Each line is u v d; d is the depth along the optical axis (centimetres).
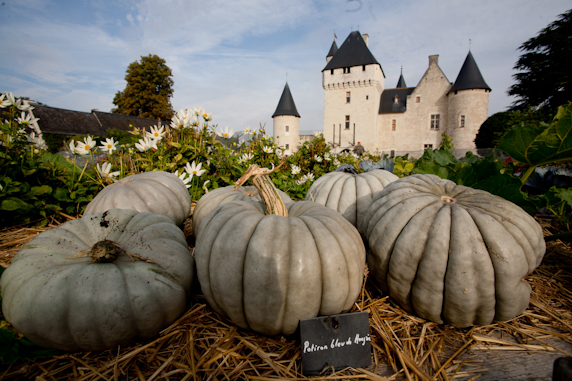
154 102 4206
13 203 336
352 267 194
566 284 266
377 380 169
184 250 227
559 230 366
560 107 272
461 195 240
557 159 302
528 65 3416
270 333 192
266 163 632
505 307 198
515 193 275
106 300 174
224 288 182
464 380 166
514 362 180
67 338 173
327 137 4428
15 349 168
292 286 177
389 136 4472
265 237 183
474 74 3834
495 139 2941
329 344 180
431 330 211
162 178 355
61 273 183
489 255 191
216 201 315
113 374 168
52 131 3036
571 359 130
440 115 4200
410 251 204
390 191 253
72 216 391
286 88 4653
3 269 224
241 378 168
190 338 192
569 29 3219
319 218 210
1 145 379
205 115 515
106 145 402
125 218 248
